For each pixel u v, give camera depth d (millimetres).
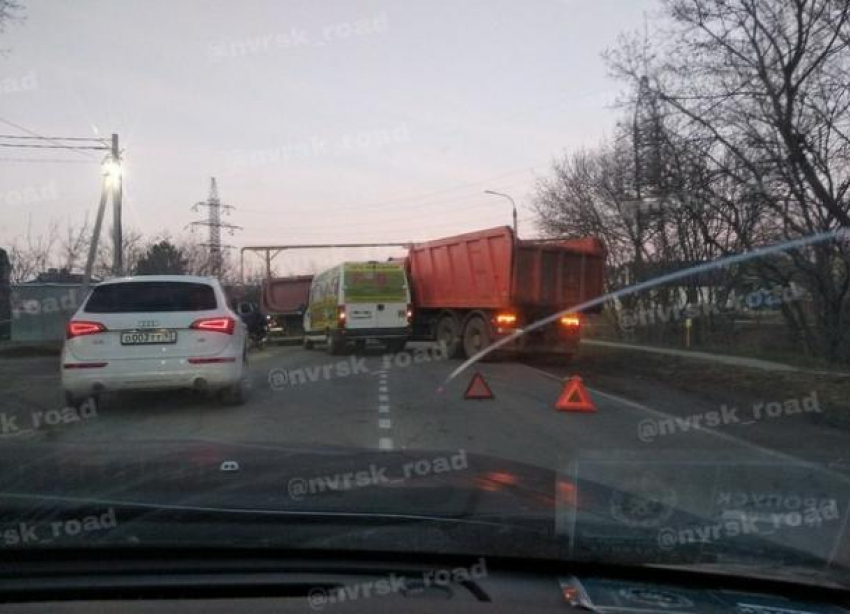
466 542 3441
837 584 3279
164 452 5922
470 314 19672
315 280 25719
